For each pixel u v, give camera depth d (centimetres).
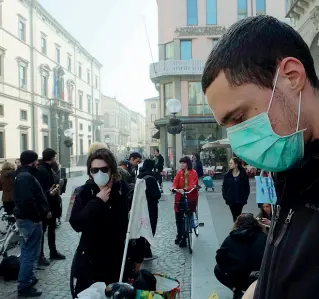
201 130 2686
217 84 84
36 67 3756
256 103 80
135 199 296
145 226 298
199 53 2730
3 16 3152
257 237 352
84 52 5347
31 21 3666
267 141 80
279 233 81
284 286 73
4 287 526
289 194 79
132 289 218
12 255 586
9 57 3250
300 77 78
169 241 763
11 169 862
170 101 1319
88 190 307
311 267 69
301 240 72
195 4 2741
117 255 296
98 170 294
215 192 1608
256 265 343
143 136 12975
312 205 73
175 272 565
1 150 3105
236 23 87
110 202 299
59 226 962
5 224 695
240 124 83
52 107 4094
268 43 79
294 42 80
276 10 2705
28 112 3591
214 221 941
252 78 79
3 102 3136
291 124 79
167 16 2811
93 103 5856
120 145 8456
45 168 650
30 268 498
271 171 86
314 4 1105
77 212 294
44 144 3931
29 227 499
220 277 367
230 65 81
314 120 79
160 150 2836
